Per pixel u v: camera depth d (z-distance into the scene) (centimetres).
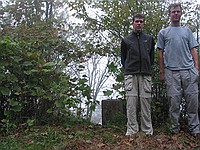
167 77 284
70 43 363
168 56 284
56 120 338
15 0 437
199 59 307
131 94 281
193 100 278
